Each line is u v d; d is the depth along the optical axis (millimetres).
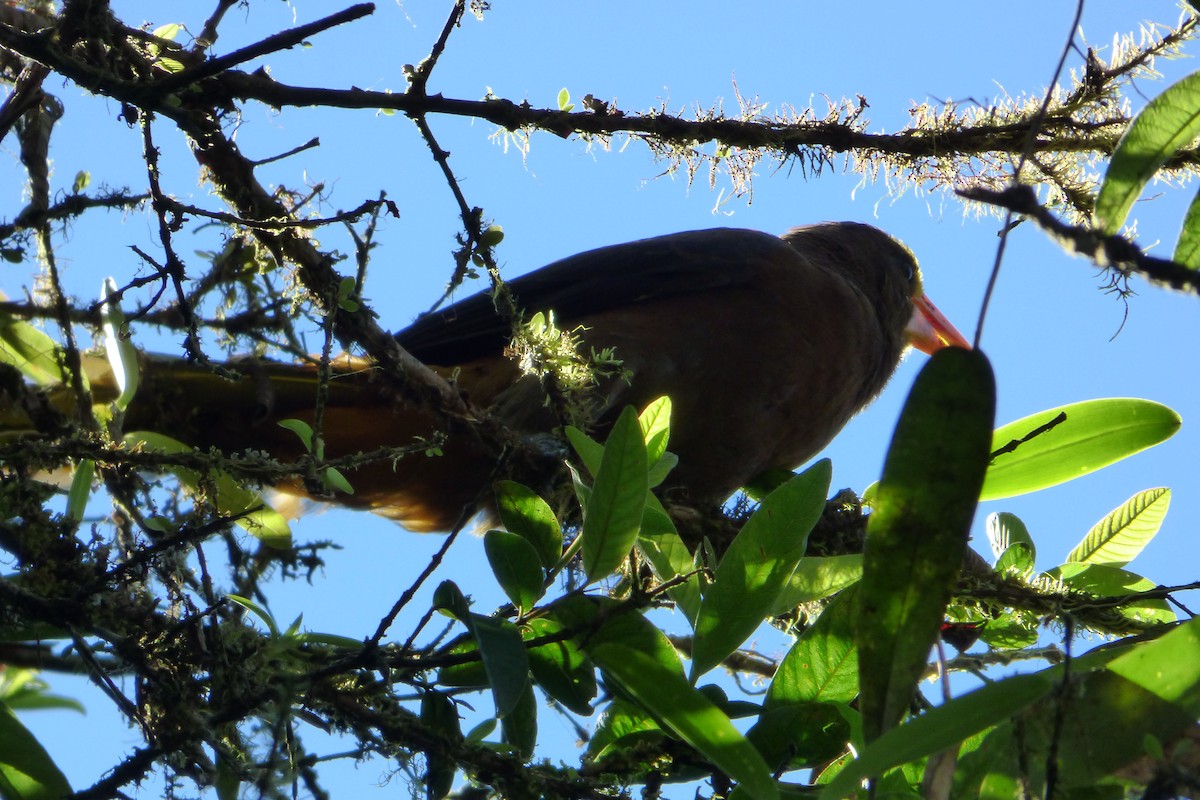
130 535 5609
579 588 4648
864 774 3541
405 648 4613
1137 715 3850
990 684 3598
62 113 5973
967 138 6273
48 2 6336
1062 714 3658
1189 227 4242
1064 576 6039
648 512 5094
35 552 4832
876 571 3580
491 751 4641
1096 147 6082
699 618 4578
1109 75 5980
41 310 5504
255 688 4598
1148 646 3916
